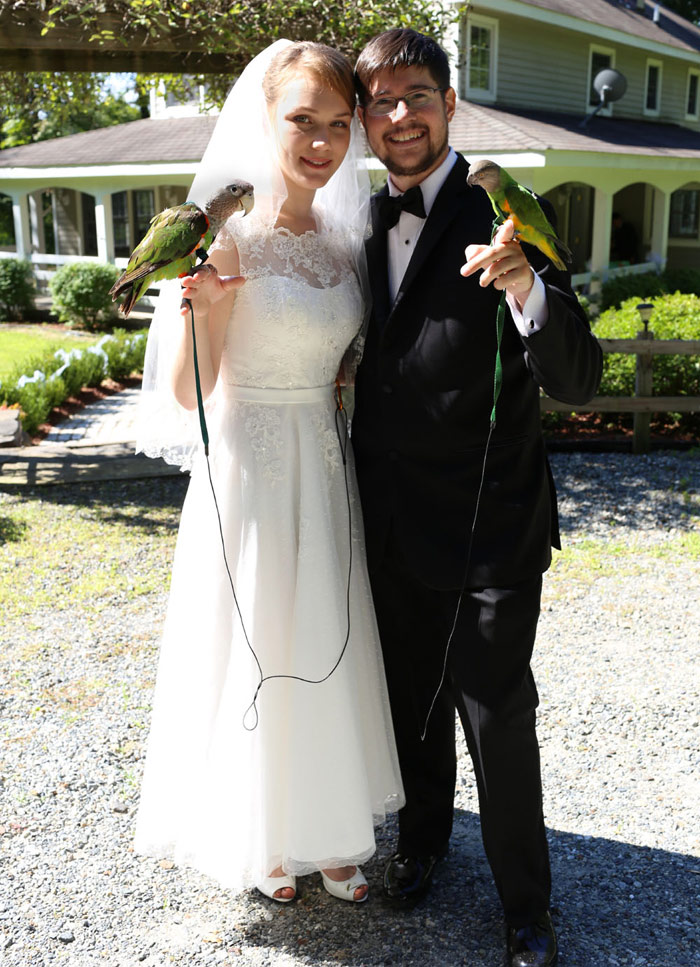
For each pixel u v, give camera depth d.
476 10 15.26
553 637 5.04
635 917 2.86
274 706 2.72
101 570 6.07
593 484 7.86
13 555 6.34
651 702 4.29
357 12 7.27
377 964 2.67
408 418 2.60
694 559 6.22
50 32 6.95
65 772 3.70
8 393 10.77
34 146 22.61
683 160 17.70
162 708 2.87
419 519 2.63
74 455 9.17
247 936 2.80
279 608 2.71
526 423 2.57
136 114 33.41
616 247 21.22
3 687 4.45
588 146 14.42
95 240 25.22
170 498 7.77
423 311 2.54
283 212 2.69
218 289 2.44
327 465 2.74
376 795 2.91
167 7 6.99
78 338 17.98
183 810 2.85
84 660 4.75
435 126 2.46
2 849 3.22
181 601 2.85
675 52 21.27
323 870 2.96
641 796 3.55
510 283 2.23
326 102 2.49
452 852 3.21
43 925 2.84
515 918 2.62
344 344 2.73
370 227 2.73
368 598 2.88
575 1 19.02
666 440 9.00
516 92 17.05
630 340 8.66
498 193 2.20
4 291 20.62
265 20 7.15
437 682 2.88
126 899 2.97
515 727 2.52
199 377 2.57
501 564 2.52
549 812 3.46
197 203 2.67
